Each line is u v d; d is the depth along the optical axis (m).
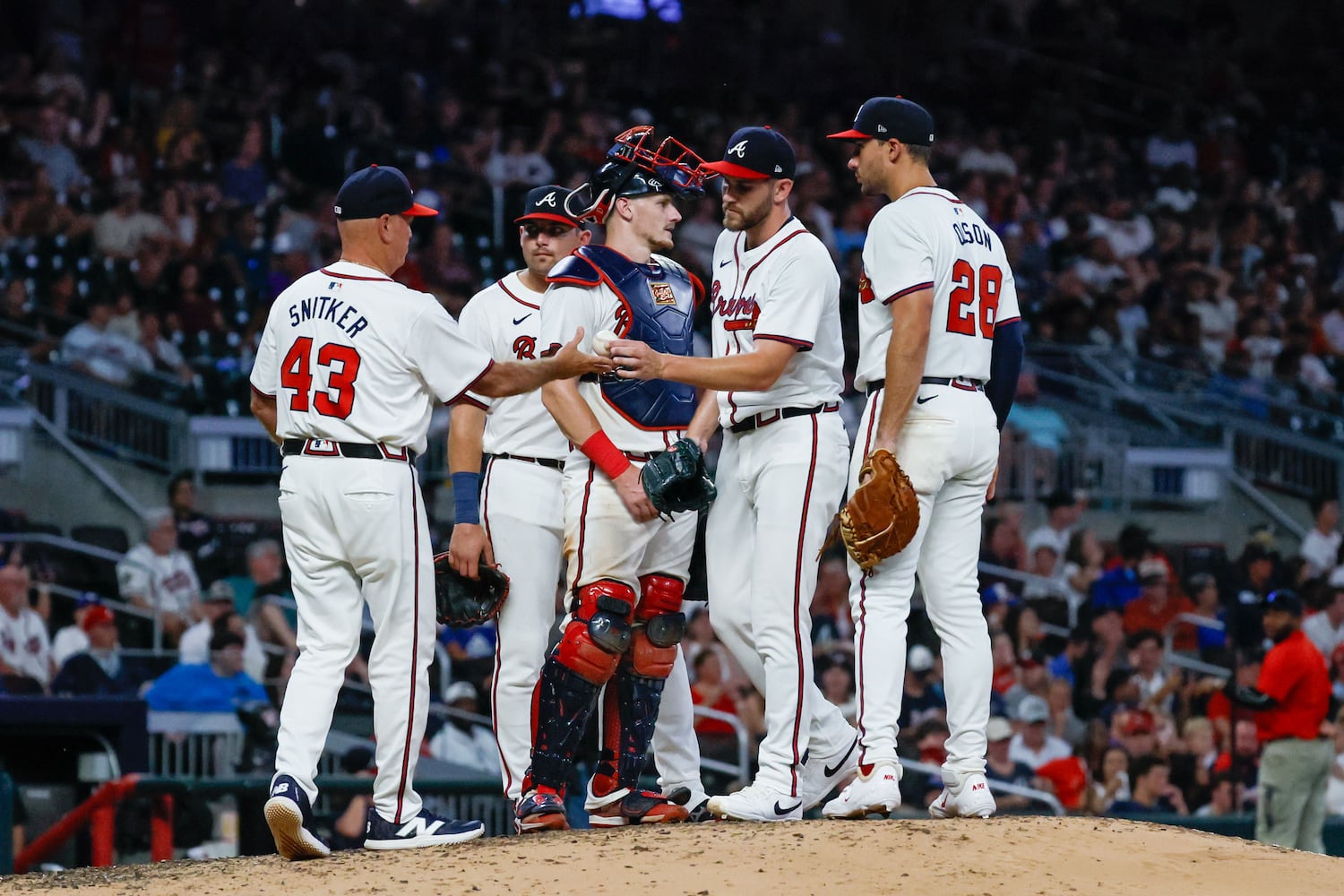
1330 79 82.00
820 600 46.72
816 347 19.02
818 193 68.19
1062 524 55.00
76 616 41.75
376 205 18.48
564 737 18.66
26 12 64.94
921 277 17.81
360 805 28.61
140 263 55.06
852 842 16.23
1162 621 49.62
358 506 17.75
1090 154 75.50
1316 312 69.19
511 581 20.45
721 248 19.95
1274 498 60.03
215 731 39.97
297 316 18.16
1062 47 82.12
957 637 18.62
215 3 67.81
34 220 55.25
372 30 71.88
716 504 19.61
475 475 19.81
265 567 46.75
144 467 50.97
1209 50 82.38
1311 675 35.34
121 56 65.81
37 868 27.84
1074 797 40.41
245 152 61.28
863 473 17.67
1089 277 66.12
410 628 18.11
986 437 18.52
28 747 27.66
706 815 21.00
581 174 68.25
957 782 18.45
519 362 18.16
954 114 75.62
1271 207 73.88
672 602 19.36
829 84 79.69
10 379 49.91
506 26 75.50
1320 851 35.81
